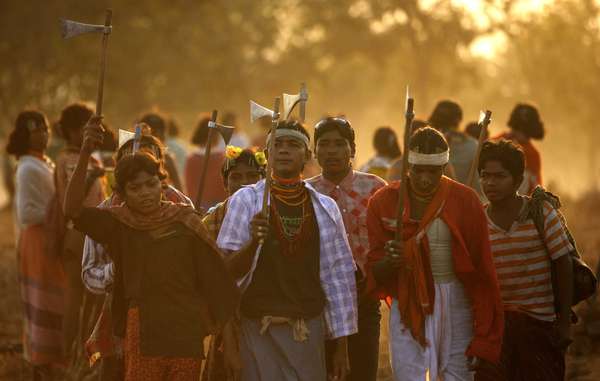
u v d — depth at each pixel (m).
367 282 19.56
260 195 18.83
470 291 19.34
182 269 17.80
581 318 29.64
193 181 34.06
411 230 19.30
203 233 17.91
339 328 18.84
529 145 29.64
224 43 135.25
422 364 19.08
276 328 18.47
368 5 158.75
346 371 19.14
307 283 18.69
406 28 157.75
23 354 29.45
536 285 20.39
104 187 26.61
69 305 26.05
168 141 39.84
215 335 19.78
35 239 26.50
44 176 26.73
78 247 25.72
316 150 21.89
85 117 25.77
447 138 28.95
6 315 36.53
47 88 129.38
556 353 20.59
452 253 19.16
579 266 20.50
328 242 18.94
